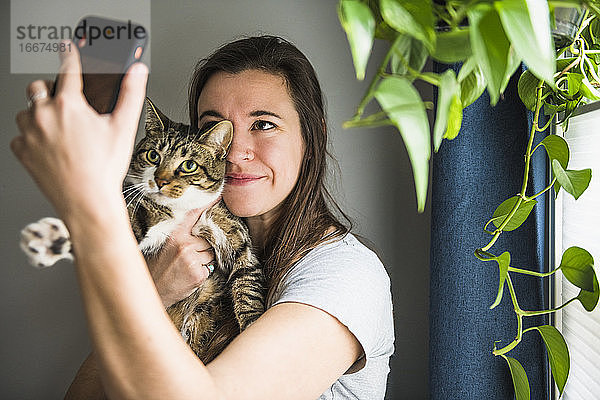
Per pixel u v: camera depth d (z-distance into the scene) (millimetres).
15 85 1746
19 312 1791
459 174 1349
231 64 1196
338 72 1783
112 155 518
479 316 1339
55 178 508
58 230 804
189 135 1188
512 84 1287
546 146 1012
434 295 1409
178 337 625
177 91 1776
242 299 1196
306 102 1203
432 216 1430
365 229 1807
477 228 1338
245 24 1772
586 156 1195
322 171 1236
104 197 518
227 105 1176
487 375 1332
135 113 530
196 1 1767
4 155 1759
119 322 564
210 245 1215
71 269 1791
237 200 1173
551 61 392
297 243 1169
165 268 1182
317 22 1775
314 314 902
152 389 598
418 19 417
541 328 1057
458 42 434
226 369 742
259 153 1159
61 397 1803
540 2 400
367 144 1797
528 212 1005
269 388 780
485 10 409
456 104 604
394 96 377
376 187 1802
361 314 952
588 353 1179
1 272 1782
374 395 1111
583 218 1206
